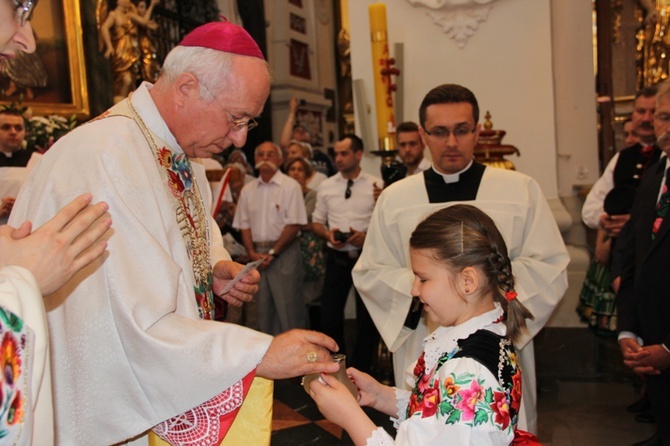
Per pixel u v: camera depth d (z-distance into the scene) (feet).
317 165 27.17
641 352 9.45
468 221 5.80
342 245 16.76
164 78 6.71
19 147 15.53
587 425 12.87
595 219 14.40
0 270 4.07
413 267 5.93
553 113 17.90
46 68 23.84
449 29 18.03
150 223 6.07
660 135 10.37
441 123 9.52
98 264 5.65
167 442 6.27
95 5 25.35
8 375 3.76
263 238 19.31
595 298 15.02
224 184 12.85
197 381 5.71
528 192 9.70
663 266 9.55
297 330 6.05
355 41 18.89
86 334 5.67
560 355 16.72
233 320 19.44
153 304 5.74
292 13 40.14
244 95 6.51
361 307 15.98
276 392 15.43
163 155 6.82
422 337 9.49
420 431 5.24
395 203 10.05
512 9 17.79
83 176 5.92
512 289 5.83
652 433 12.41
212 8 34.14
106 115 6.68
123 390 5.81
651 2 29.17
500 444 5.12
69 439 5.71
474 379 5.23
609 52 27.89
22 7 4.42
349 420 5.53
